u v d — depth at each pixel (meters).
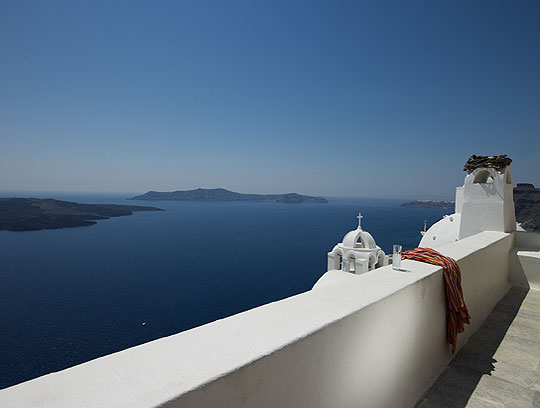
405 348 2.37
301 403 1.43
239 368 1.12
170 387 0.96
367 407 1.95
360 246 13.66
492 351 3.47
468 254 3.76
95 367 1.05
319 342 1.50
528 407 2.53
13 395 0.89
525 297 5.26
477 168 6.60
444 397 2.64
